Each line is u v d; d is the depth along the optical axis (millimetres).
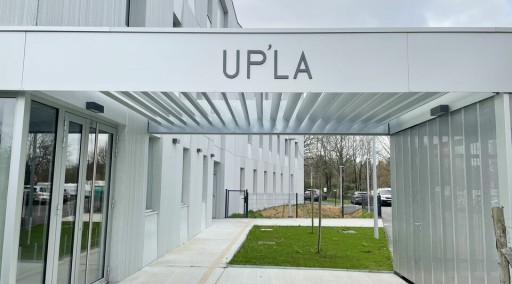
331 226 16031
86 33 4055
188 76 4035
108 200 6457
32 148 4414
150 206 8750
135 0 7027
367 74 4020
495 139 4309
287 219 18828
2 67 4031
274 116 6223
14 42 4051
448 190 5367
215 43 4070
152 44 4059
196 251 9703
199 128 7074
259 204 23969
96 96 5473
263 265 8250
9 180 4012
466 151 4902
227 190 18719
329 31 4047
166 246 9328
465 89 3996
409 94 4562
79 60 4031
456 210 5156
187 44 4062
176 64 4047
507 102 4074
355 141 44875
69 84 4016
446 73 4012
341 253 9875
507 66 4023
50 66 4027
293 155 33656
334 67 4031
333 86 4016
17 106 4105
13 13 4742
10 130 4090
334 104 5484
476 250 4680
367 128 7203
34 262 4480
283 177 30422
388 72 4016
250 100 6734
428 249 6031
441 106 5277
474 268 4719
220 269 7844
